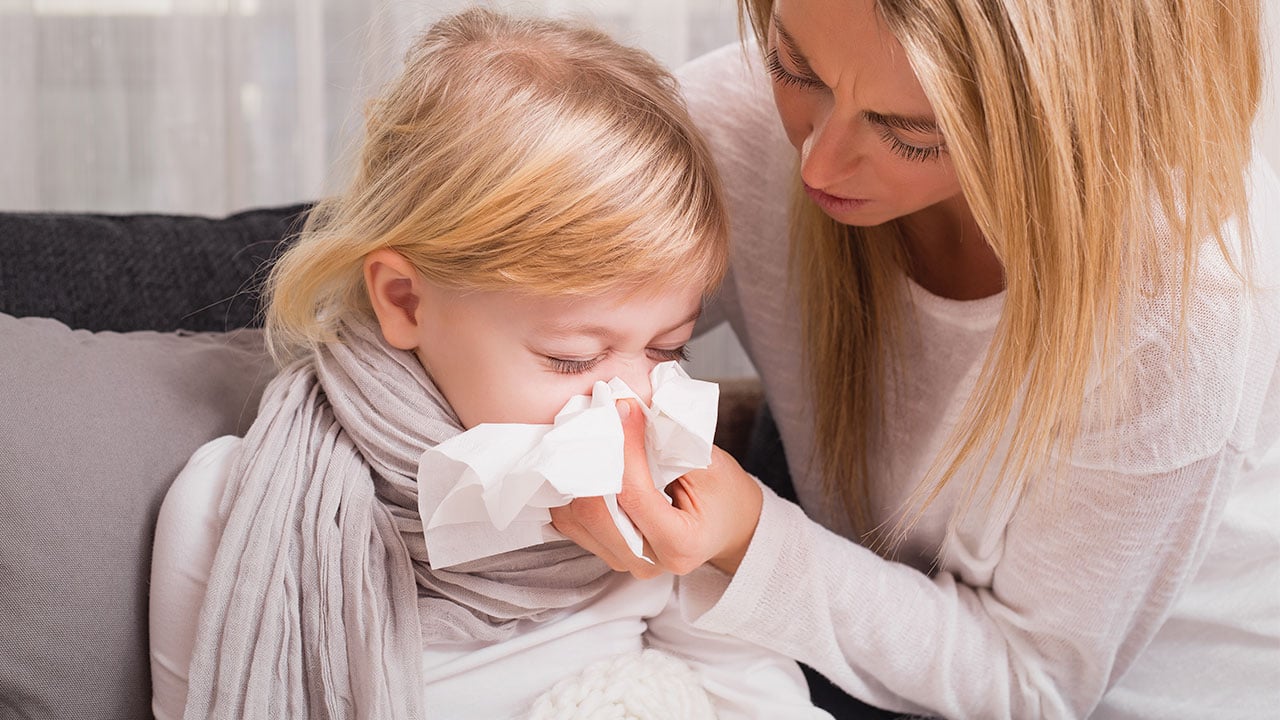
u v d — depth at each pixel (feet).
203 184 6.31
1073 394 2.59
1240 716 3.27
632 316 2.61
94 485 2.84
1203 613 3.32
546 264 2.52
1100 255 2.47
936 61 2.22
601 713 2.71
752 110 3.55
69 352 3.07
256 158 6.31
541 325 2.59
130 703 2.85
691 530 2.66
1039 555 3.00
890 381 3.33
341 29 6.17
